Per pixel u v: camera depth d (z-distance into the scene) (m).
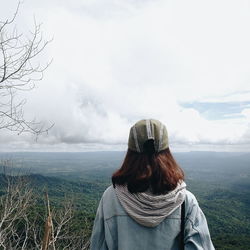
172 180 1.52
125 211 1.56
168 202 1.50
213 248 1.53
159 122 1.65
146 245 1.51
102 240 1.67
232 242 56.16
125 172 1.58
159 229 1.51
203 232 1.51
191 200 1.58
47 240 2.08
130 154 1.62
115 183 1.61
